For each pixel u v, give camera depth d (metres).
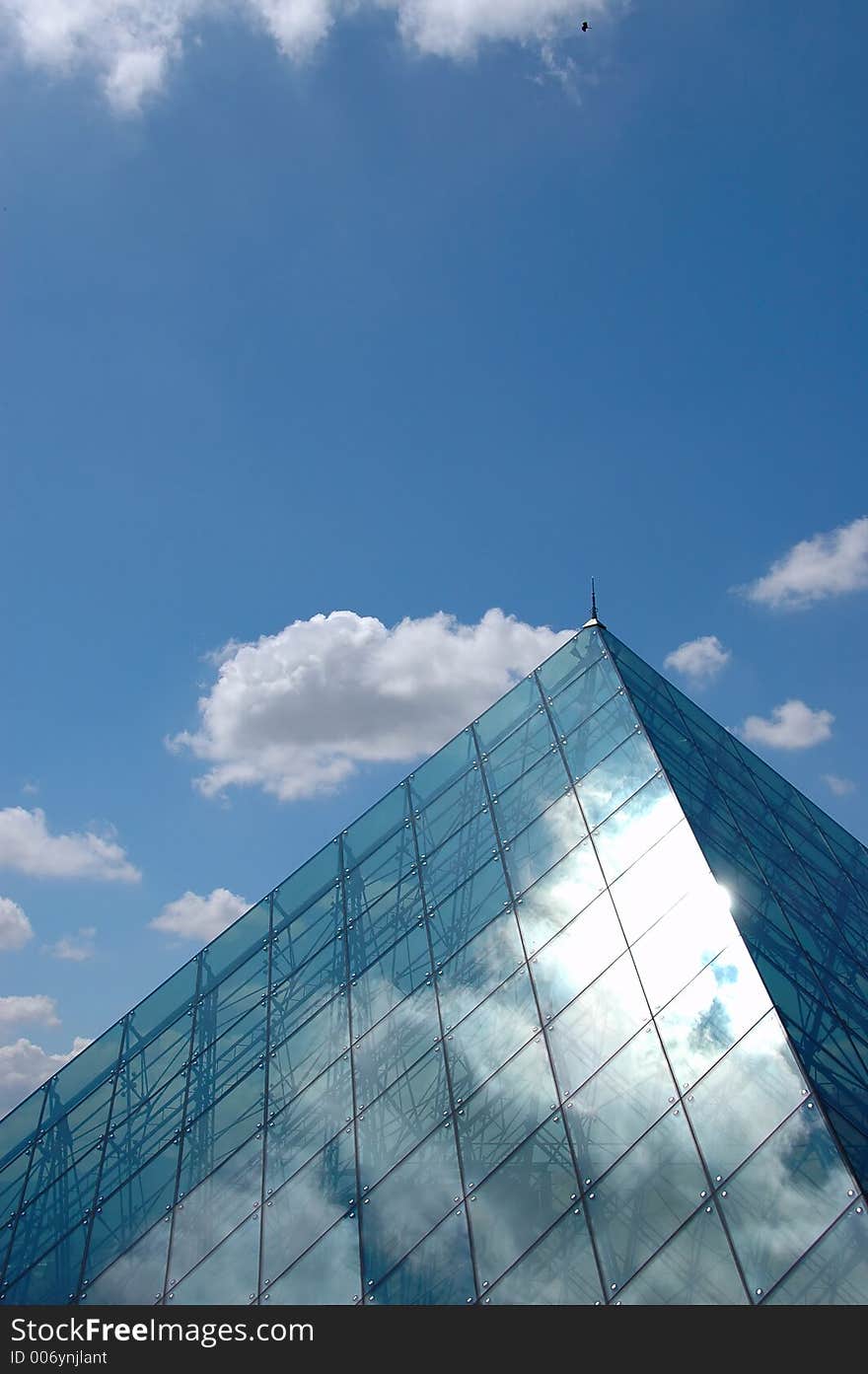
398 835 35.84
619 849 29.22
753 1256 19.08
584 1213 21.08
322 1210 23.91
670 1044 23.22
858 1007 26.00
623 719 34.22
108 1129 29.75
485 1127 23.67
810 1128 20.27
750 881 28.44
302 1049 28.94
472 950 28.64
